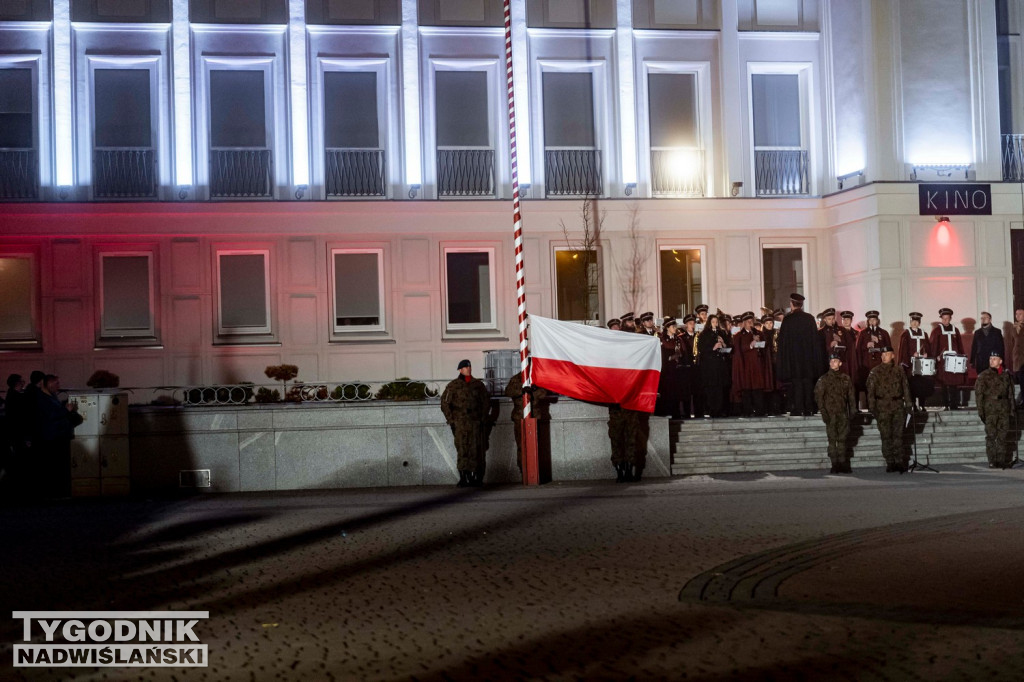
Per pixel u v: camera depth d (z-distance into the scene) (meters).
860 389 23.45
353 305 27.84
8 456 19.47
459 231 28.02
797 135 29.92
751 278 29.09
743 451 21.22
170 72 27.42
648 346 20.00
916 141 27.39
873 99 27.27
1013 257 27.86
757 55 29.62
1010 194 27.53
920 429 22.23
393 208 27.61
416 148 28.14
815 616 8.89
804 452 21.31
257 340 27.38
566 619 9.08
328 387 23.09
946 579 10.20
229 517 16.52
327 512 16.77
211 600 10.33
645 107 29.16
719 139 29.42
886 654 7.74
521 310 20.20
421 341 27.89
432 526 14.89
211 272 27.19
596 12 29.03
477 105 28.73
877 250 27.00
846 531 13.21
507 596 10.08
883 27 27.34
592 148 29.05
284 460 20.14
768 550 11.97
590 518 15.13
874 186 26.88
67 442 19.80
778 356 22.69
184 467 20.02
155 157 27.39
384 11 28.23
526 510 16.28
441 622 9.12
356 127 28.25
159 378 27.02
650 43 29.30
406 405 20.34
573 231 28.52
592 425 20.44
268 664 7.99
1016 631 8.25
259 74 27.98
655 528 13.94
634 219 28.70
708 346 22.64
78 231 26.67
